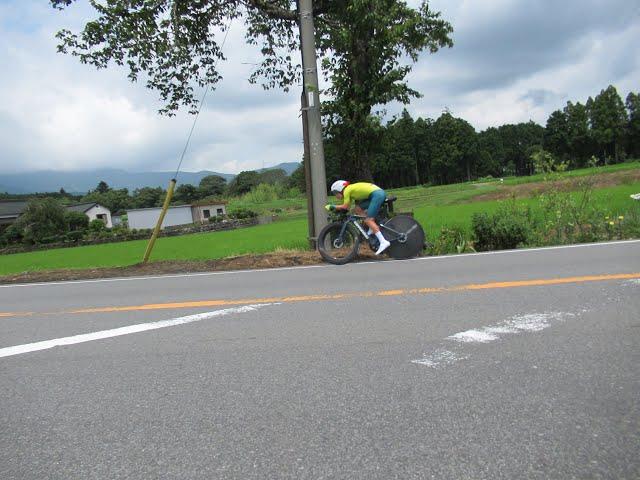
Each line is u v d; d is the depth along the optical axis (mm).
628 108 91562
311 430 2768
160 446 2729
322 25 12273
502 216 10250
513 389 3066
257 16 12438
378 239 8469
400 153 106188
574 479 2180
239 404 3170
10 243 45500
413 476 2275
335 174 40531
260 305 5797
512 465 2307
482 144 112062
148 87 12398
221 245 20781
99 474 2492
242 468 2449
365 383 3330
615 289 5207
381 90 11383
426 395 3080
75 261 20516
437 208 27859
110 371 3957
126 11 10859
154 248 24016
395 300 5488
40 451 2766
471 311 4809
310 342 4266
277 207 79812
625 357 3416
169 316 5637
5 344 5008
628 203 14648
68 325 5641
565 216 10586
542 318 4406
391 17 11031
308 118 10609
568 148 95062
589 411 2736
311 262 9148
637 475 2178
